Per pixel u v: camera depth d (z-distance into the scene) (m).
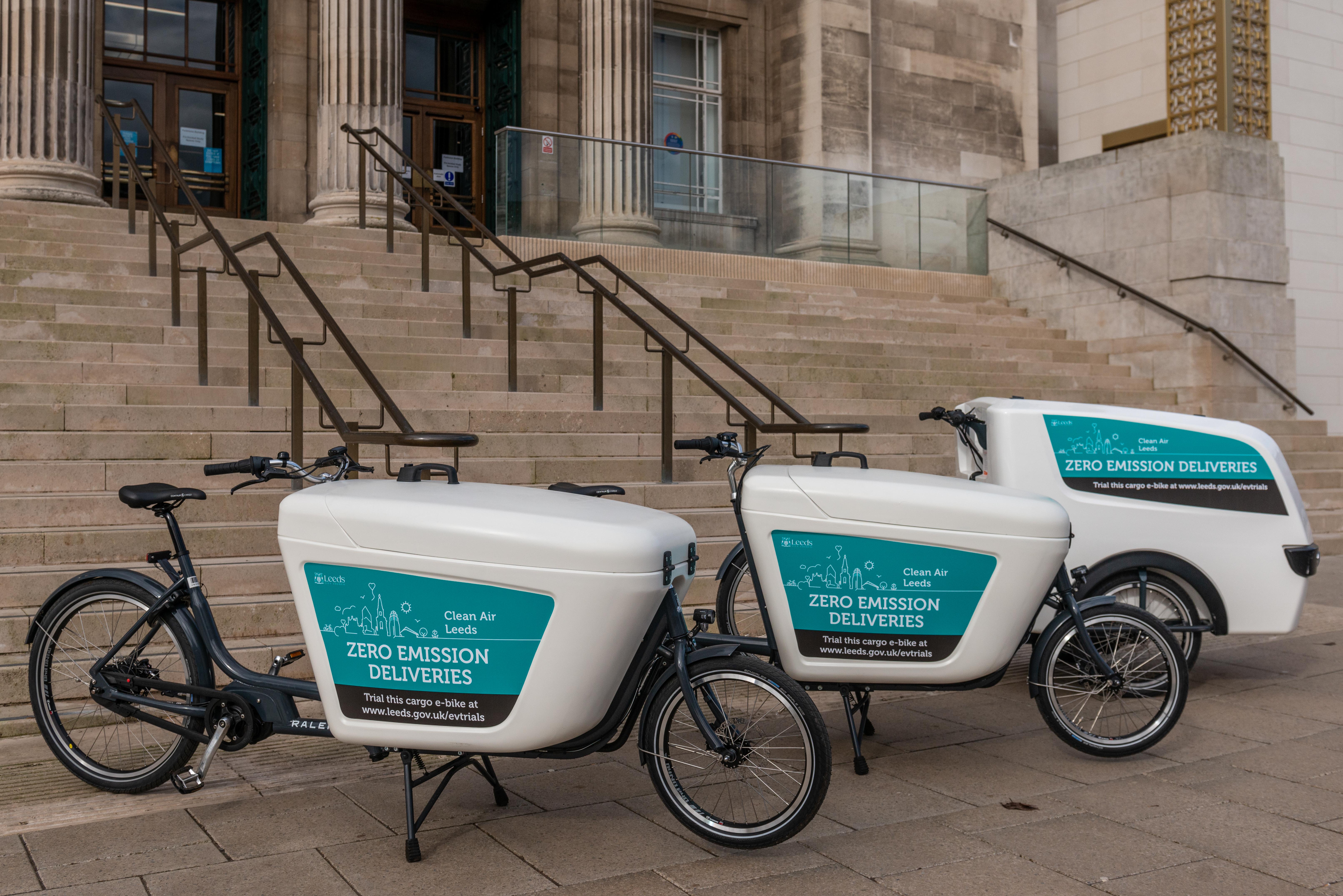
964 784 4.22
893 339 12.86
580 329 10.53
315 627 3.60
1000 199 15.68
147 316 8.76
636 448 8.37
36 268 9.31
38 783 4.14
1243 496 5.46
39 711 4.14
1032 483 5.46
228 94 15.87
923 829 3.76
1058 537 4.13
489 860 3.48
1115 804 3.99
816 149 17.58
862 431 6.74
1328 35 17.36
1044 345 13.93
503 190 13.15
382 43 13.28
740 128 18.27
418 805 3.95
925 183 15.59
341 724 3.60
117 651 4.07
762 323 12.25
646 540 3.44
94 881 3.28
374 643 3.55
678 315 10.06
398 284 10.70
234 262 7.62
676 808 3.66
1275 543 5.45
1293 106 16.95
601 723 3.61
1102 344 14.12
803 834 3.72
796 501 4.18
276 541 6.15
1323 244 17.14
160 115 15.46
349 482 3.88
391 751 3.90
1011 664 6.20
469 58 17.58
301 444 6.72
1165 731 4.50
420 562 3.47
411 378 8.69
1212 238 13.02
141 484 5.26
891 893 3.25
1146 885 3.31
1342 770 4.36
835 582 4.19
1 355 7.70
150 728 4.11
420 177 11.77
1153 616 4.54
